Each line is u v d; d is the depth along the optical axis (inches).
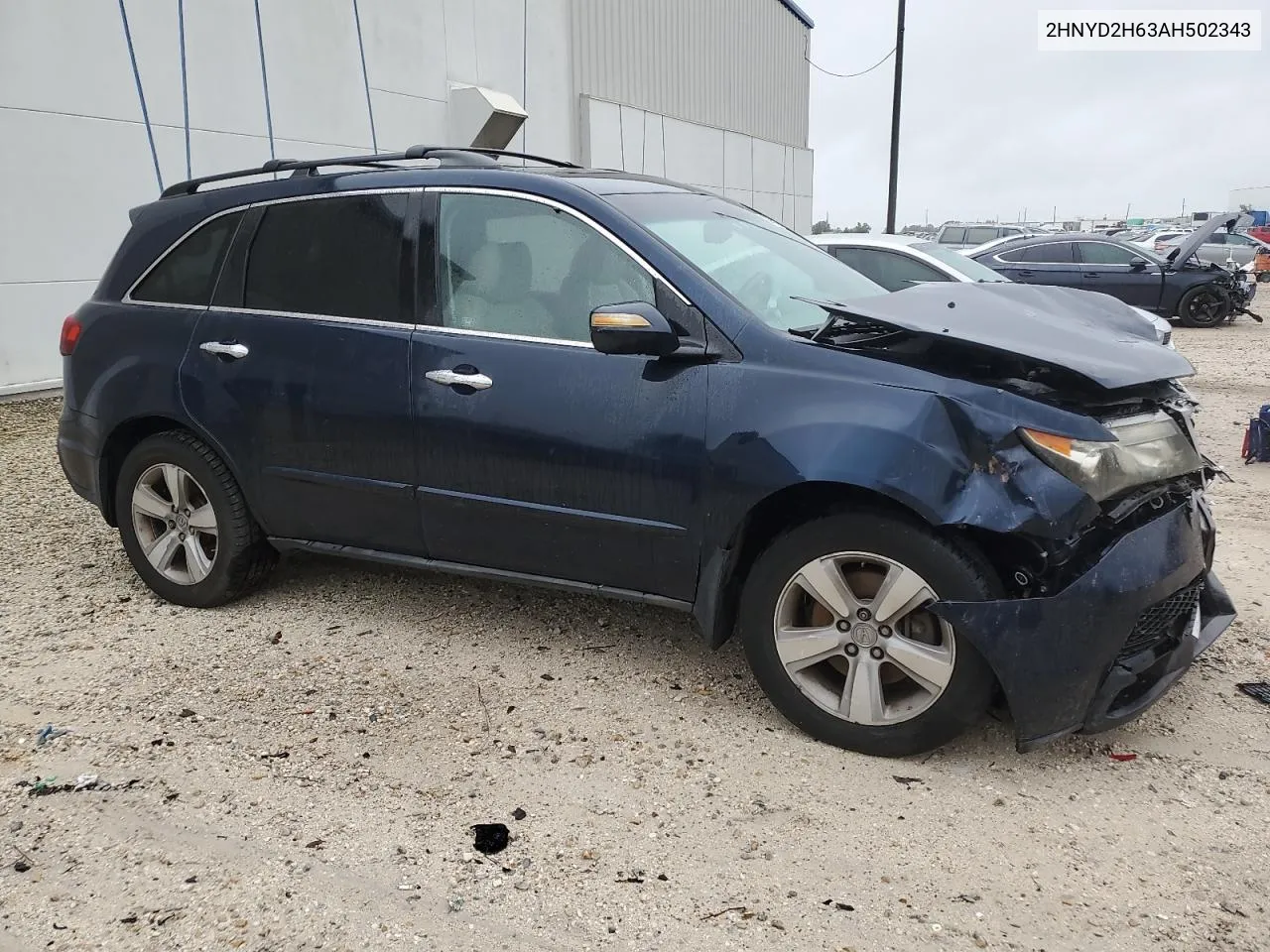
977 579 113.7
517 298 140.9
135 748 126.5
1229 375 456.4
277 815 112.3
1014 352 113.0
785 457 119.4
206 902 98.0
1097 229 2313.0
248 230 163.8
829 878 101.7
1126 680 115.4
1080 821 110.9
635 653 154.7
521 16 605.6
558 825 110.5
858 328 129.6
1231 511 232.4
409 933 93.9
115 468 179.2
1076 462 110.0
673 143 850.8
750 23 1007.6
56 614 170.9
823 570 122.1
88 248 366.3
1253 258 1172.5
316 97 455.5
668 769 121.7
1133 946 91.8
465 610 171.9
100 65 363.6
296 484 157.8
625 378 131.1
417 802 114.9
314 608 173.2
